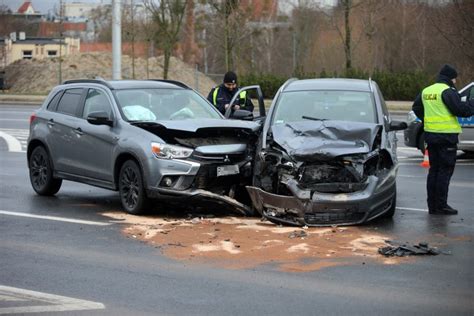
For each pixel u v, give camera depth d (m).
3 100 40.44
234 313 6.54
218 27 42.94
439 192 11.12
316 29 53.84
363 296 7.03
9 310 6.64
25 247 9.04
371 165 10.28
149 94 11.99
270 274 7.79
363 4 42.72
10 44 69.69
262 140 10.66
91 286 7.38
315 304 6.79
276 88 41.25
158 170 10.62
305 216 9.95
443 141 10.99
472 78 35.38
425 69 47.91
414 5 51.84
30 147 13.14
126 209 11.18
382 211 10.29
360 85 11.88
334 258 8.43
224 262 8.27
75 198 12.66
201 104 12.30
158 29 43.53
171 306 6.75
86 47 73.38
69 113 12.50
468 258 8.48
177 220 10.63
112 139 11.37
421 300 6.91
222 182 10.85
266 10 46.84
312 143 10.17
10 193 13.16
